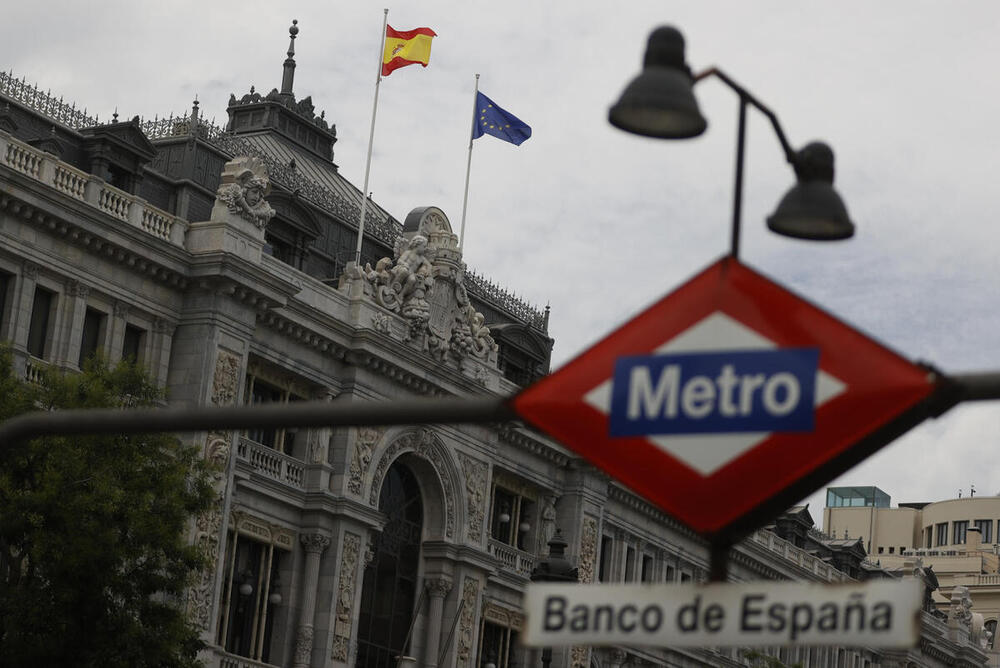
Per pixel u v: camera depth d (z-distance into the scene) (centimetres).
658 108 1341
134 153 7250
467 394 8281
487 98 8706
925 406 1177
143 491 5169
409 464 8144
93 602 5062
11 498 4941
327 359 7675
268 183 7275
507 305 9538
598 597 1197
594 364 1262
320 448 7581
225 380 7000
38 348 6481
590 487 9219
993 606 17212
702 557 10706
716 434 1216
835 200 1509
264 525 7325
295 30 9475
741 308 1234
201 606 6731
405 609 8094
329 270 8294
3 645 4972
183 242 7012
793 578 12000
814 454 1189
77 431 1479
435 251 8244
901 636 1127
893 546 19688
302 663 7344
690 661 10712
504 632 8781
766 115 1451
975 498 19362
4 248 6266
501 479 8806
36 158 6431
